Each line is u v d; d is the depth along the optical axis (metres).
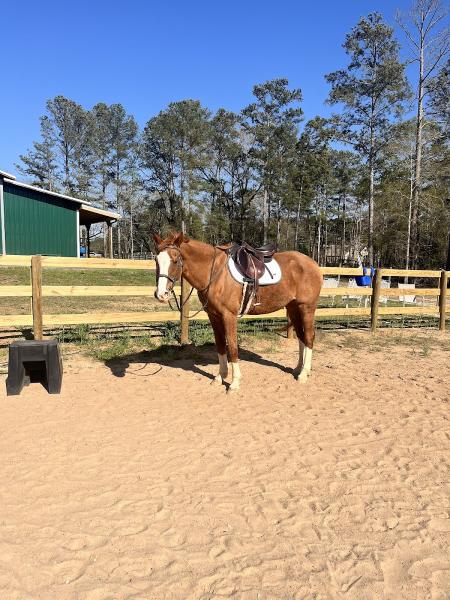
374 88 31.55
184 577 2.51
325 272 9.56
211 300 5.51
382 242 39.91
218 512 3.15
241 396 5.61
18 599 2.32
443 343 9.35
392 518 3.13
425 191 32.03
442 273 10.67
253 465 3.84
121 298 13.20
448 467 3.91
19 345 5.39
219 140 52.72
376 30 30.75
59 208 22.56
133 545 2.78
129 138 58.44
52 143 57.56
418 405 5.46
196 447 4.15
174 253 5.09
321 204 56.59
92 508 3.15
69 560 2.62
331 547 2.81
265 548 2.78
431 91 28.42
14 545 2.74
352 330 10.37
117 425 4.61
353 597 2.40
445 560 2.72
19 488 3.38
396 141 31.91
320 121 50.19
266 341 8.64
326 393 5.82
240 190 54.88
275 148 45.56
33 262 6.93
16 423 4.59
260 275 5.66
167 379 6.20
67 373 6.31
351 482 3.61
